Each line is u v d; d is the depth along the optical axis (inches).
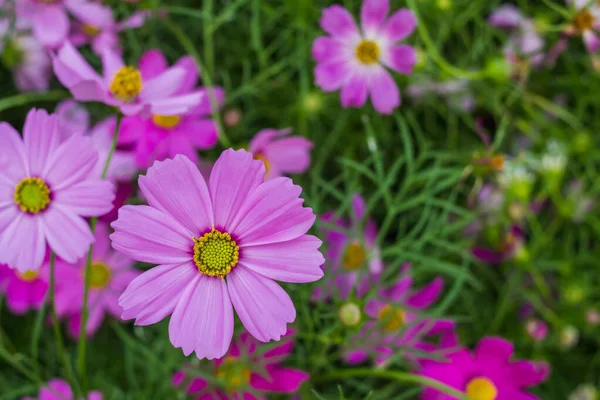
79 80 19.0
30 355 23.7
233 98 24.7
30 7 23.5
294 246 16.7
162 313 16.5
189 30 25.7
